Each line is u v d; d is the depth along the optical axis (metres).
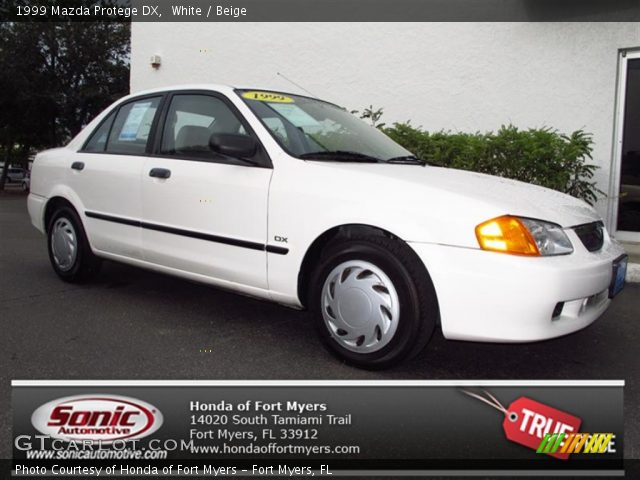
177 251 3.69
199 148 3.69
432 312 2.79
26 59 24.31
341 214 2.94
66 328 3.62
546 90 7.45
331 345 3.06
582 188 6.27
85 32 25.11
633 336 3.78
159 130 3.98
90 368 3.00
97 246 4.30
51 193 4.64
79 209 4.39
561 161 6.02
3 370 2.96
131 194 3.96
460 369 3.12
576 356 3.38
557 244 2.77
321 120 3.83
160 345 3.36
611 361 3.31
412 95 8.35
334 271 3.01
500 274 2.60
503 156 6.22
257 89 3.84
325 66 8.98
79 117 26.41
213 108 3.72
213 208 3.46
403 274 2.78
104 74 26.19
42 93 24.72
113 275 5.01
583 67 7.20
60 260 4.66
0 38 23.98
